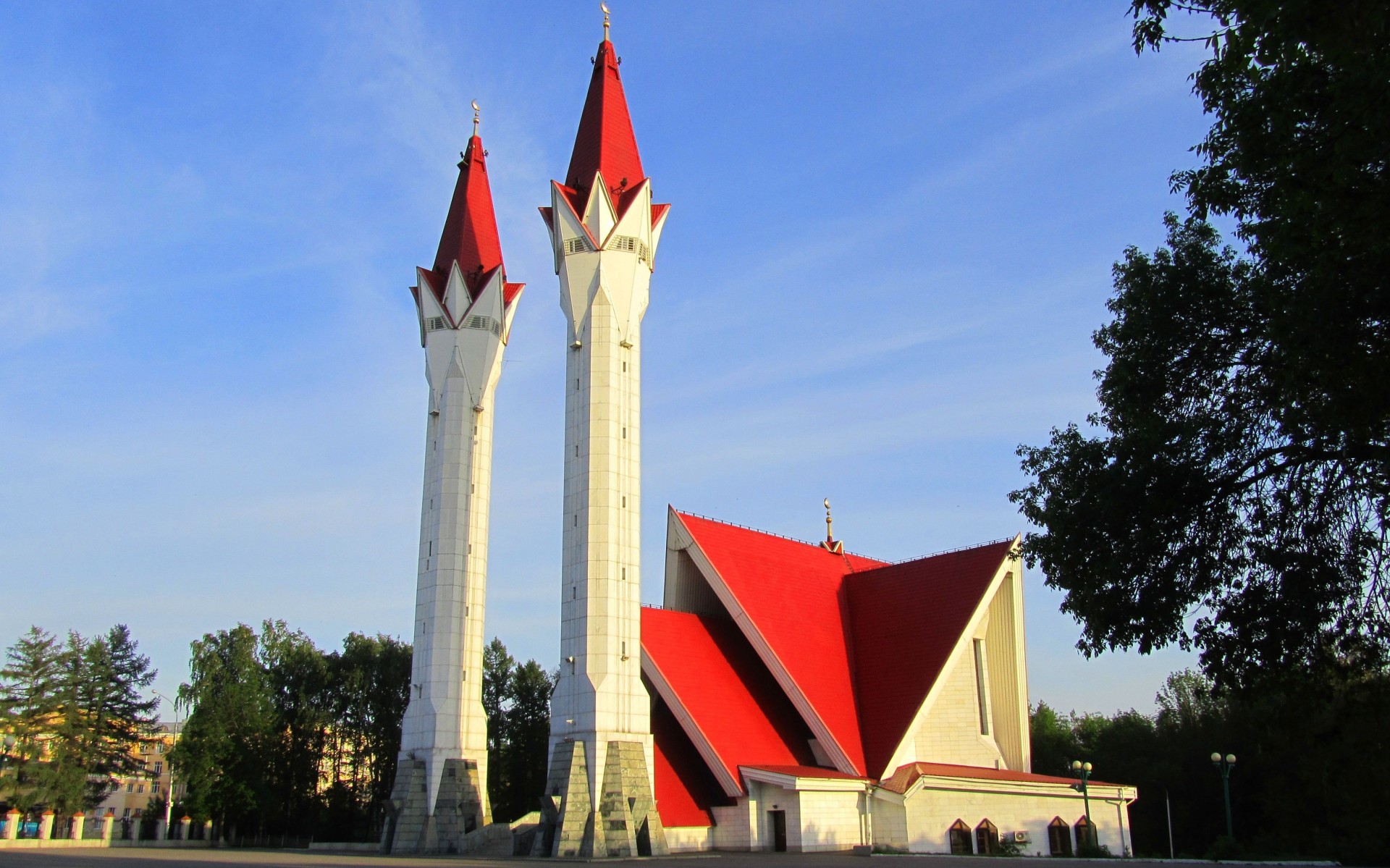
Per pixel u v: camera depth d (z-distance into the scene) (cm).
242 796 8112
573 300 5672
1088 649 2542
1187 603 2408
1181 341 2417
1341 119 1630
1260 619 2302
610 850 4697
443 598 6209
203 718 8338
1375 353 1856
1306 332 1894
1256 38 1647
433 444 6562
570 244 5719
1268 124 1822
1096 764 8506
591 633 5112
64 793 8075
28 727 8206
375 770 9119
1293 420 2147
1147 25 1758
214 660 8538
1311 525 2253
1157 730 8681
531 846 5028
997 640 6369
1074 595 2569
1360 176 1669
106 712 8762
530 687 9375
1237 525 2362
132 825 8338
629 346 5641
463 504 6425
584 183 5866
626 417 5531
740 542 6462
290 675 9219
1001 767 6106
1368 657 2228
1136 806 8081
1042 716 11056
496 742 9494
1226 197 2097
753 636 5844
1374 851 4331
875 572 6850
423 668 6119
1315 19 1441
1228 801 5600
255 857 5003
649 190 5838
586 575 5216
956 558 6494
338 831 8975
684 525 6191
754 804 5247
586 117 6131
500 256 7056
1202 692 2458
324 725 9044
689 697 5512
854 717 5900
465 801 5919
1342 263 1767
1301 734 2431
